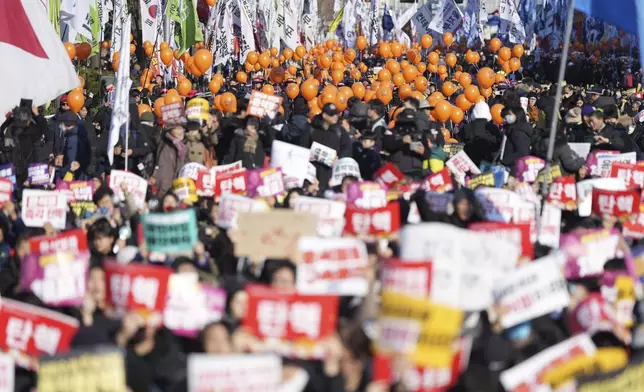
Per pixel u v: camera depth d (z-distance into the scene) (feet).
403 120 149.69
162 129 166.40
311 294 63.67
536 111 212.64
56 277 77.20
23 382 69.77
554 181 124.16
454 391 65.31
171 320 69.51
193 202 130.31
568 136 169.58
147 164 171.42
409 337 62.08
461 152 151.53
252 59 306.35
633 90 430.61
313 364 65.16
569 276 87.15
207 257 91.04
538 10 579.07
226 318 70.69
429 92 282.56
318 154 149.38
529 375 64.18
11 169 140.26
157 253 88.33
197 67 226.58
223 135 170.40
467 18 525.75
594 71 519.60
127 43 151.33
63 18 259.60
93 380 61.05
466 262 66.23
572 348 64.49
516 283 69.05
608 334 72.28
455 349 63.16
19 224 116.06
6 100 149.69
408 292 63.93
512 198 105.19
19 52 151.02
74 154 173.27
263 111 168.04
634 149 167.22
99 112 200.54
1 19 150.00
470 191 104.63
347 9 515.50
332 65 291.99
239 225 79.00
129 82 151.53
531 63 522.47
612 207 112.47
